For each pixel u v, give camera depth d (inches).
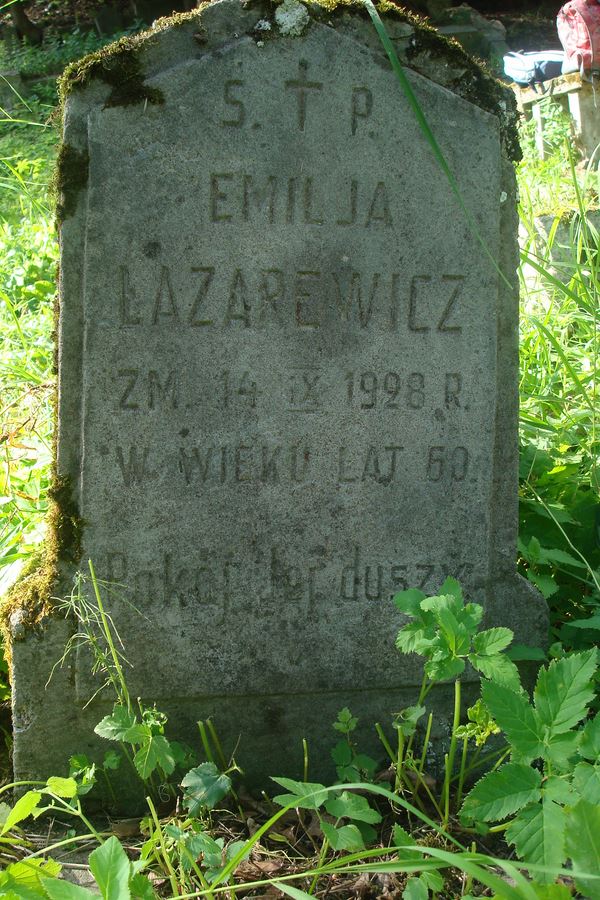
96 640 58.6
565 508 71.9
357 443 59.7
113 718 55.9
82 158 56.2
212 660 60.2
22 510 71.9
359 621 60.9
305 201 57.7
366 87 57.3
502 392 60.8
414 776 59.7
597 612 64.1
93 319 57.1
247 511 59.4
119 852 46.7
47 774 60.1
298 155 57.4
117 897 45.8
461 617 54.7
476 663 54.1
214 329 57.9
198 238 57.2
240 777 61.3
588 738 50.4
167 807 59.7
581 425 81.3
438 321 59.4
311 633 60.6
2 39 284.2
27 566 61.3
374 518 60.3
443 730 62.1
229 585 59.7
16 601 59.6
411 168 58.1
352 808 53.7
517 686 53.5
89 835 54.5
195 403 58.3
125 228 56.7
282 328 58.4
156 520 58.8
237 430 58.8
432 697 61.9
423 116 55.2
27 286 112.7
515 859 56.1
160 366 57.8
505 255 59.9
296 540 59.9
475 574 61.5
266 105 56.8
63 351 57.4
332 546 60.2
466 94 58.2
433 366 59.6
